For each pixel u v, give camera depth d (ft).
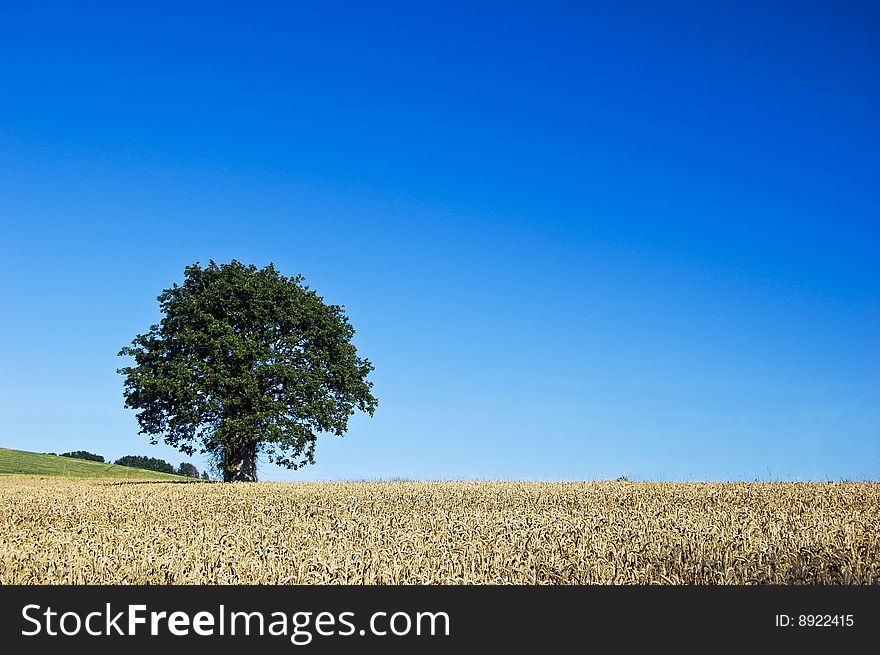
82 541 56.65
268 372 152.25
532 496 100.63
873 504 84.69
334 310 169.99
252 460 157.17
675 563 48.39
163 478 195.83
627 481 132.05
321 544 53.67
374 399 166.09
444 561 48.57
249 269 167.02
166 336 157.79
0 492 113.50
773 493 99.35
